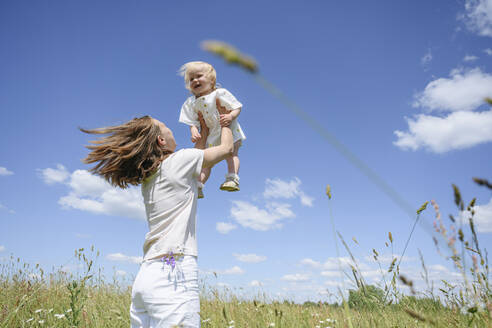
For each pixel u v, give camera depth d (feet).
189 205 5.83
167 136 6.55
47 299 11.10
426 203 3.91
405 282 3.28
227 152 6.68
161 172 5.90
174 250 5.35
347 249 4.63
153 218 5.73
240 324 8.47
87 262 10.02
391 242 6.26
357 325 6.24
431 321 4.03
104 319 9.82
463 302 5.12
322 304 8.57
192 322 5.06
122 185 6.19
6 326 8.74
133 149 5.92
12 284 12.55
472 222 3.92
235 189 11.00
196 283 5.41
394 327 5.71
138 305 5.44
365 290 5.81
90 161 6.03
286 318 7.80
